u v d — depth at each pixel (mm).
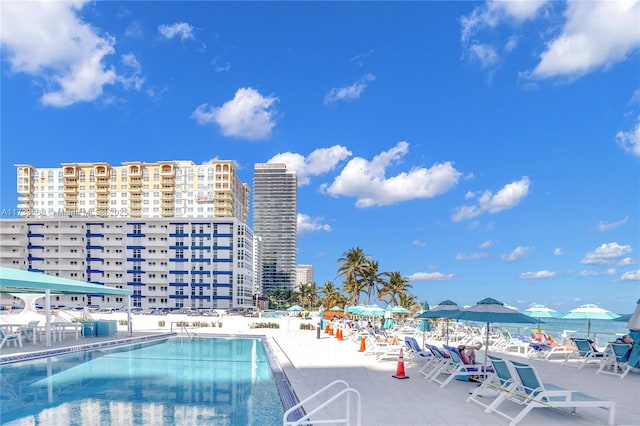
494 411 7895
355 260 56844
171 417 8398
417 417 7605
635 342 11656
